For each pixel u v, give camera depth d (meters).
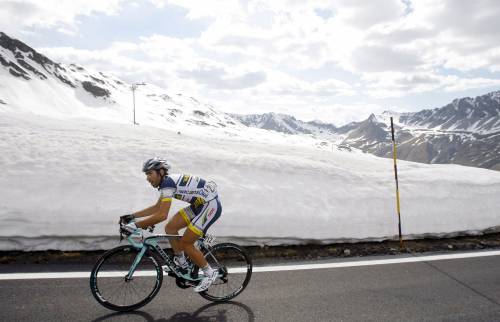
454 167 13.21
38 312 4.26
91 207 6.57
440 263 6.52
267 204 7.57
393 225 7.98
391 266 6.31
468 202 9.05
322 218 7.58
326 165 10.03
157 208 4.67
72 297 4.66
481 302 4.96
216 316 4.40
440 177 10.19
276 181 8.52
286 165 9.30
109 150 8.80
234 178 8.38
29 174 7.08
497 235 8.58
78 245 6.23
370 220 7.91
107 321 4.17
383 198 8.59
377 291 5.24
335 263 6.40
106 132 11.46
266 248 6.96
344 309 4.66
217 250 4.95
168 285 5.20
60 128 10.91
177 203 7.16
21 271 5.34
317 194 8.25
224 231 6.81
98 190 7.02
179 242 4.57
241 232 6.88
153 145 9.85
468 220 8.55
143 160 8.52
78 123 12.61
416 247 7.46
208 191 4.66
